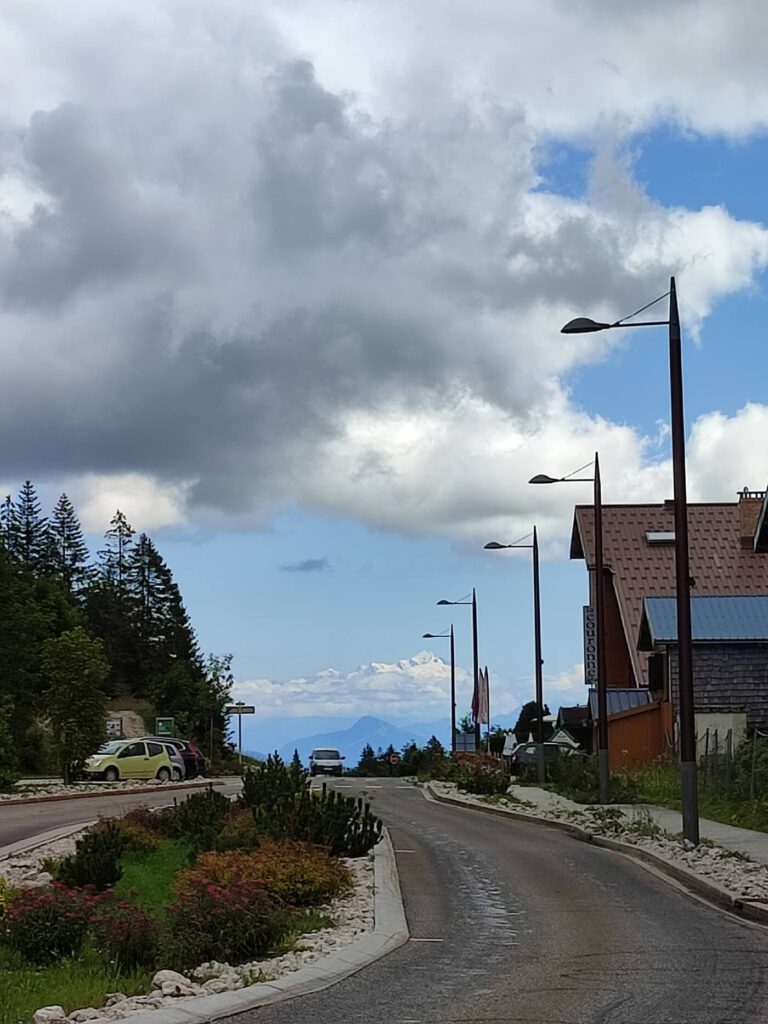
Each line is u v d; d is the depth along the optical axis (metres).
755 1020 9.02
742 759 28.72
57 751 43.12
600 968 11.32
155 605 115.75
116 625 110.81
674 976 10.89
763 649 41.59
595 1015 9.28
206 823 22.19
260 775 24.89
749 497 57.94
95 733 42.53
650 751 43.09
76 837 23.14
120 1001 10.03
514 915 14.77
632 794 32.59
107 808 32.16
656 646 42.78
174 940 11.98
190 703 89.75
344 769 76.31
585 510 58.78
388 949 12.42
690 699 20.95
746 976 10.87
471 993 10.21
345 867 17.50
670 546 56.75
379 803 36.47
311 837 19.89
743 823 24.42
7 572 68.88
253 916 12.30
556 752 47.00
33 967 12.06
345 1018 9.29
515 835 25.45
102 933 12.32
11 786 39.16
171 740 53.16
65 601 103.94
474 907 15.44
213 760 65.50
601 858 20.86
